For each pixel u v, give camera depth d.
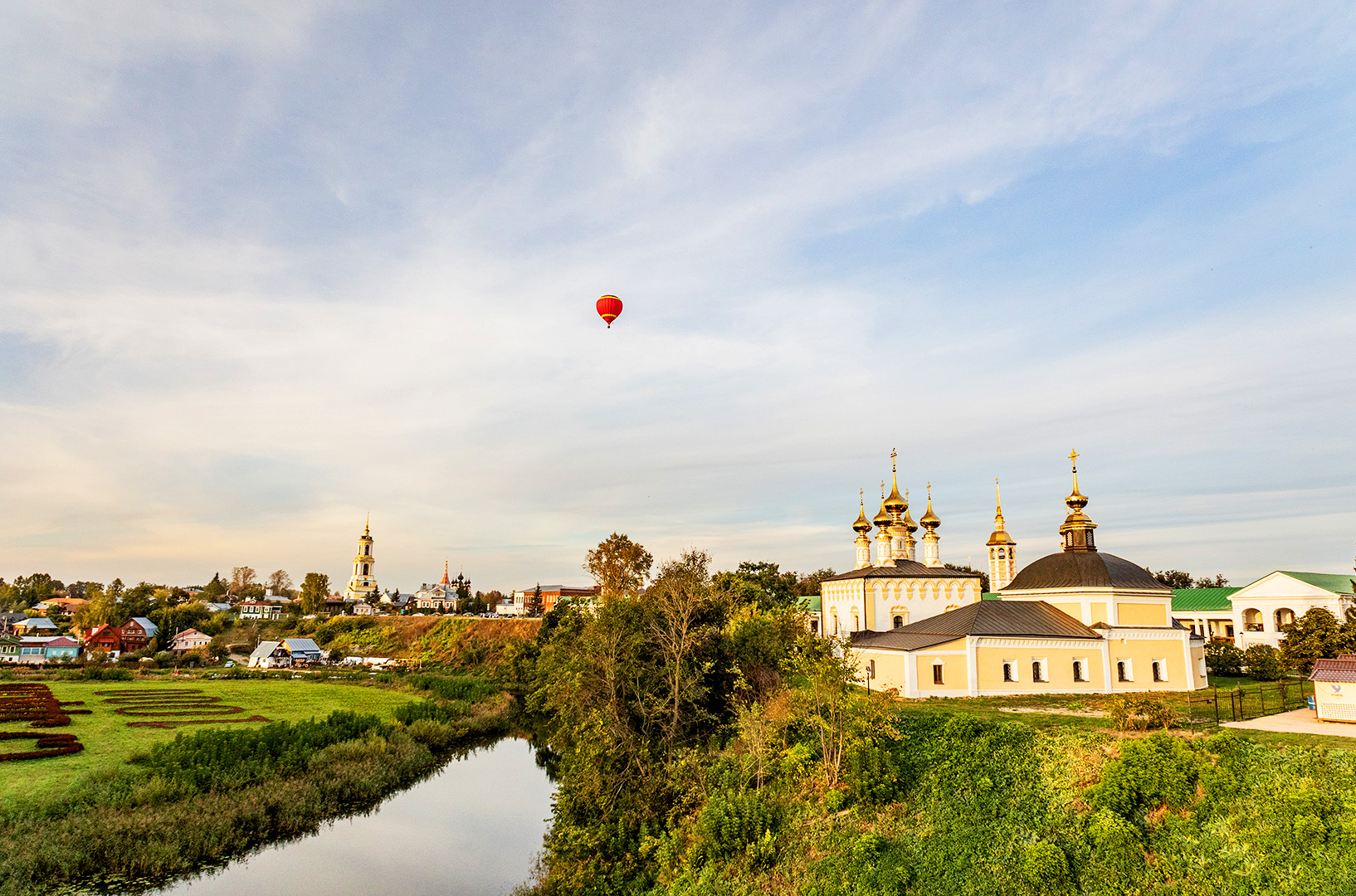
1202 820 24.94
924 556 89.75
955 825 29.09
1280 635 82.50
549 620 98.75
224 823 40.38
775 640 52.72
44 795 40.12
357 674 112.69
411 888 35.84
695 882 31.23
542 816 48.34
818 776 35.78
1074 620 55.69
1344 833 21.70
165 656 133.12
